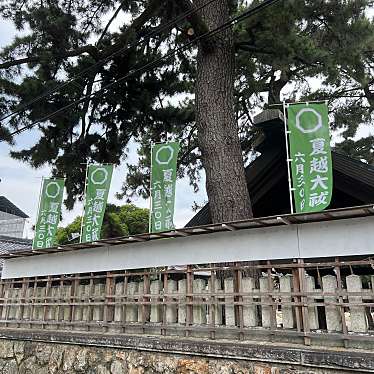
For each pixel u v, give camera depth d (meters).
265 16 6.92
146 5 8.08
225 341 3.70
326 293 3.30
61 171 8.88
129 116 9.33
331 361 2.99
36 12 7.30
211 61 6.79
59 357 4.96
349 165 5.98
